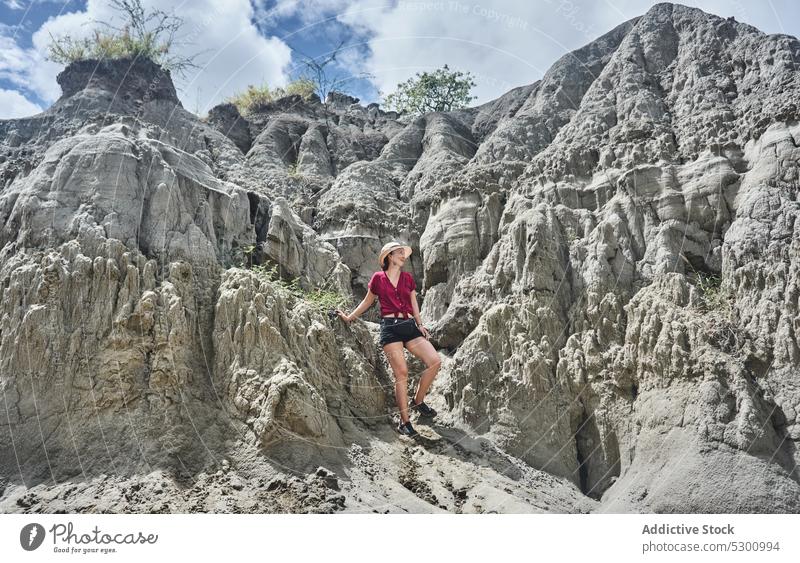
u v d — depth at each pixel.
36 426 6.00
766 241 7.53
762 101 9.01
